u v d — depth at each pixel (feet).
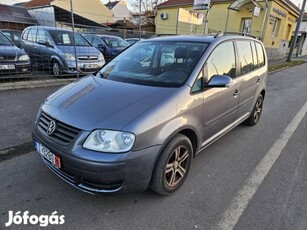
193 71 9.20
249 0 54.60
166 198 8.56
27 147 11.67
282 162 11.43
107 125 6.95
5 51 21.50
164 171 8.00
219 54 10.64
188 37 11.39
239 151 12.42
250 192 9.05
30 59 25.50
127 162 6.88
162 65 10.24
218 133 11.18
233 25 63.31
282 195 8.94
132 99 7.95
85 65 25.93
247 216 7.83
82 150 6.89
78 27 41.98
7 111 15.61
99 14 116.57
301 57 102.32
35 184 8.98
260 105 16.43
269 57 69.10
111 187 7.19
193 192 8.96
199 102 8.99
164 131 7.58
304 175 10.36
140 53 11.39
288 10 71.15
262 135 14.67
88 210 7.85
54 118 7.73
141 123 7.05
